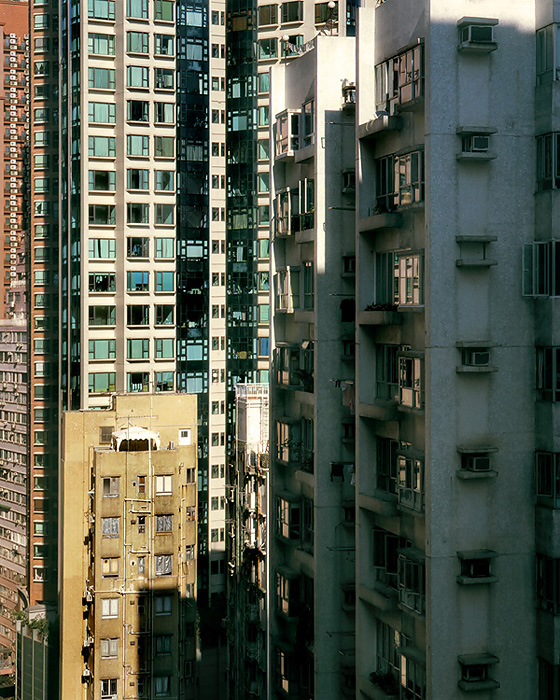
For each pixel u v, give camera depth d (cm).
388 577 3722
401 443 3553
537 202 3234
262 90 11225
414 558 3316
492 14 3209
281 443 4706
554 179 3169
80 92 10612
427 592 3234
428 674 3231
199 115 11094
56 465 13000
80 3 10612
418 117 3422
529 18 3234
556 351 3180
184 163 11000
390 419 3544
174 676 7375
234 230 11288
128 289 10694
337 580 4225
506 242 3244
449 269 3212
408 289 3406
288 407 4719
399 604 3431
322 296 4209
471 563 3219
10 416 14650
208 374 11219
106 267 10662
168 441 7812
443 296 3209
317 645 4219
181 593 7444
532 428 3281
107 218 10675
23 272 15375
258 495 6900
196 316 11088
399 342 3581
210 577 11275
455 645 3241
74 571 7606
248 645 6906
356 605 3816
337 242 4212
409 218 3475
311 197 4300
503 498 3266
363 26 3725
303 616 4409
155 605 7356
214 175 11275
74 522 7606
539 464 3259
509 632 3275
